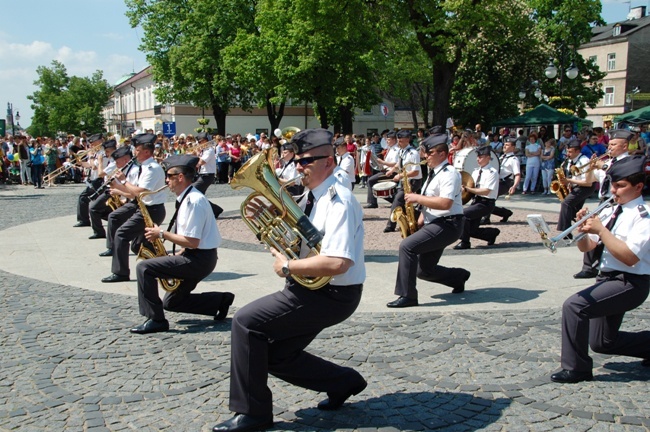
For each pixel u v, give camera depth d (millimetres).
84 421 4129
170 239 5906
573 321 4707
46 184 25359
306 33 31656
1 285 8086
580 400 4426
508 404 4367
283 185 3904
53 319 6531
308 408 4332
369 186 16141
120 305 7090
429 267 7289
